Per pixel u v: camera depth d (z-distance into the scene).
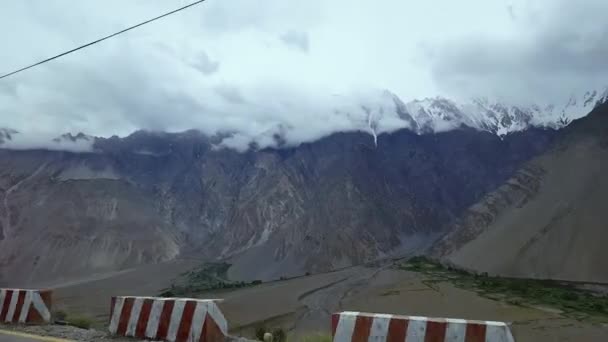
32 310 15.17
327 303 120.31
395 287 133.50
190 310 11.49
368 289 135.38
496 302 106.38
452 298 113.06
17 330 13.80
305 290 144.12
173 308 11.79
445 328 9.16
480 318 92.75
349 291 136.25
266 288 153.88
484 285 129.62
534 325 82.69
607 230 146.75
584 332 76.25
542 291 118.94
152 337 11.87
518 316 91.62
